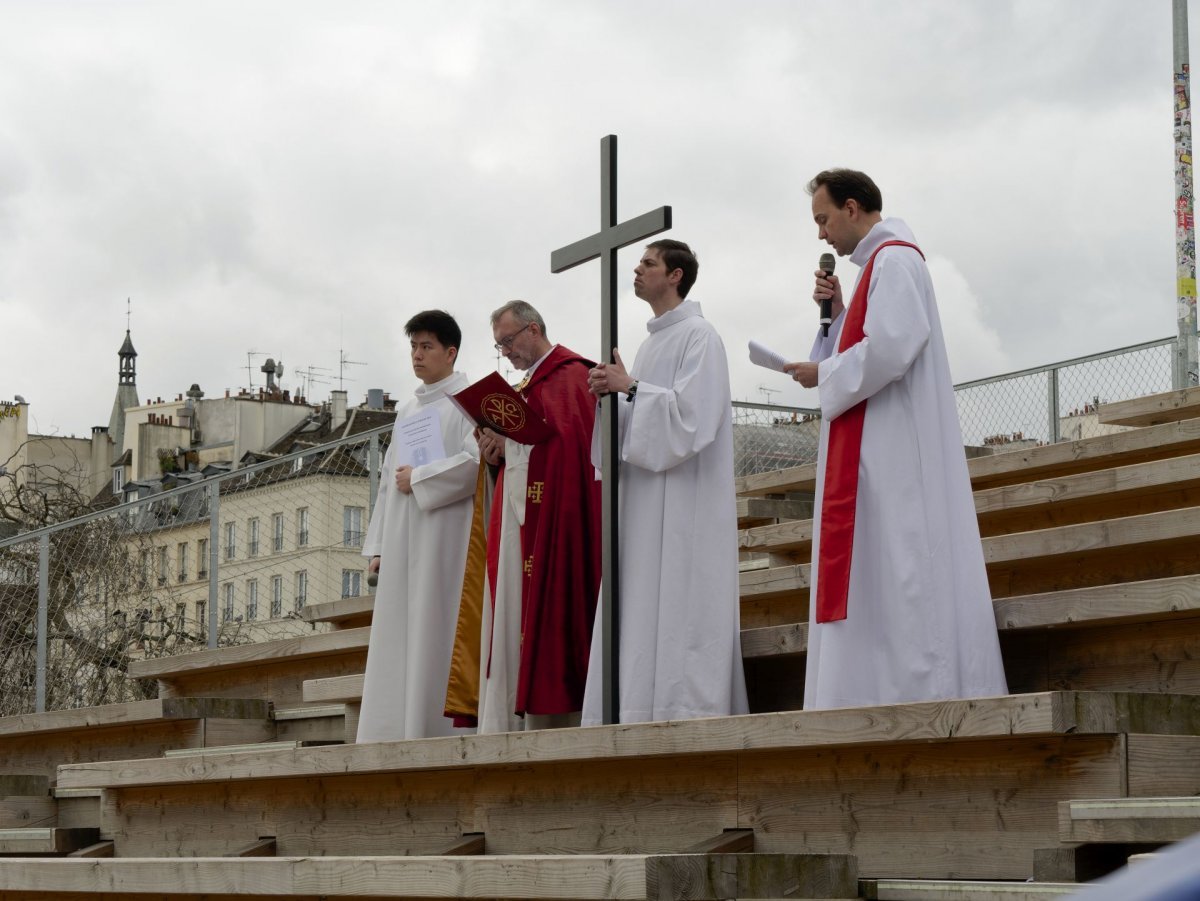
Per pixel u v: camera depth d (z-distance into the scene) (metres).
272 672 9.97
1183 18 13.81
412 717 7.40
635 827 5.34
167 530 12.77
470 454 7.45
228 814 7.05
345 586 12.05
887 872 4.61
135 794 7.59
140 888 6.21
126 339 66.12
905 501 5.29
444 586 7.51
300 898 5.65
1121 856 4.12
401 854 6.19
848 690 5.25
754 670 6.45
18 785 9.43
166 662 10.52
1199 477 7.68
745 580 7.64
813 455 12.79
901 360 5.30
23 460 47.97
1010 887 4.03
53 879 6.62
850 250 5.70
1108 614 5.28
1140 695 4.24
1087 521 8.32
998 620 5.60
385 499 7.88
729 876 4.27
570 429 6.68
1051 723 4.06
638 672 6.02
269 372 46.06
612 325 6.16
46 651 12.09
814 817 4.82
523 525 6.72
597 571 6.61
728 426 6.18
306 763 6.43
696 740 4.95
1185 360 10.67
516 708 6.51
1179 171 13.70
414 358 7.76
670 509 6.09
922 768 4.57
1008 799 4.36
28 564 12.54
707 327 6.22
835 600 5.32
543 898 4.54
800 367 5.54
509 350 6.97
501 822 5.81
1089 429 11.16
